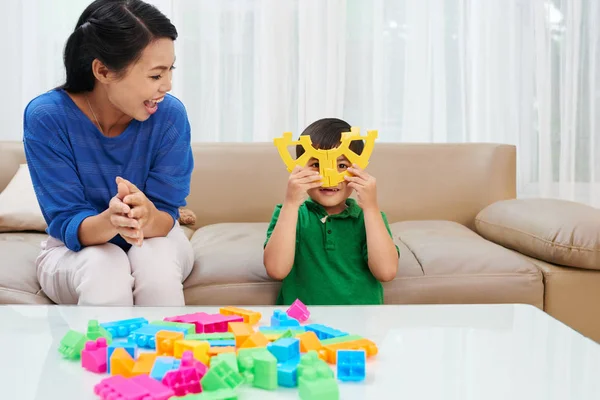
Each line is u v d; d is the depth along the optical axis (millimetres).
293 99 2447
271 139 2426
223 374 733
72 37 1234
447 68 2463
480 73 2443
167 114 1361
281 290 1380
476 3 2432
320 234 1388
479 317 989
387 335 907
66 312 1011
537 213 1620
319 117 2428
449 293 1429
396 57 2467
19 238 1662
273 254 1323
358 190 1303
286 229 1316
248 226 1799
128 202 1133
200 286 1398
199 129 2420
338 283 1349
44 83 2379
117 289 1174
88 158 1299
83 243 1225
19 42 2354
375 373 774
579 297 1457
